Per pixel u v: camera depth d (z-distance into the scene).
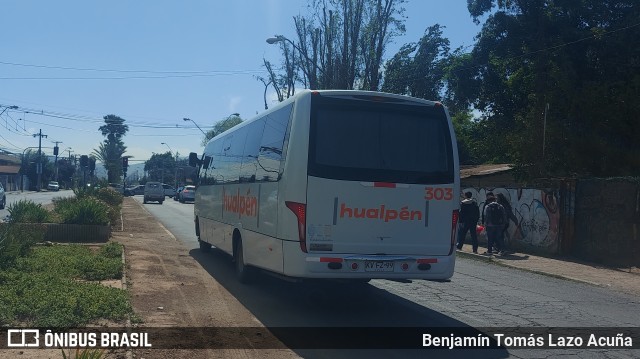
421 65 37.56
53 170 100.81
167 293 9.53
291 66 36.81
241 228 10.84
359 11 33.25
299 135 8.09
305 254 7.88
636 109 22.98
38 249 12.72
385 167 8.20
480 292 11.04
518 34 28.05
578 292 11.64
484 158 41.44
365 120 8.27
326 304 9.31
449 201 8.43
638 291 11.98
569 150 24.16
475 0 29.39
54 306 7.48
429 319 8.51
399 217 8.19
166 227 24.12
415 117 8.47
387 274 8.07
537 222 18.14
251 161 10.48
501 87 32.91
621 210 15.77
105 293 8.42
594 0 26.31
